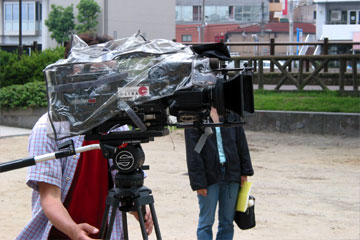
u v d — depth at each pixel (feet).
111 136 8.19
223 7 236.63
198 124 8.18
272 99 48.62
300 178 28.27
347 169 30.94
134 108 8.03
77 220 9.08
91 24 156.35
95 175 9.16
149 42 8.34
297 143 40.29
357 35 180.34
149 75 7.98
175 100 8.02
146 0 169.37
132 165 8.23
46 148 8.77
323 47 53.78
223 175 15.11
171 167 30.17
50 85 8.05
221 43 8.25
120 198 8.45
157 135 8.18
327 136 43.21
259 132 45.57
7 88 46.50
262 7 215.72
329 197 24.29
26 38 181.37
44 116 9.11
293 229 19.48
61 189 9.01
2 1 180.65
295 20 240.53
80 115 8.01
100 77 7.97
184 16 234.58
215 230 19.56
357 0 179.42
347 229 19.58
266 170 30.22
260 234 18.84
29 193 23.90
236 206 15.35
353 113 43.98
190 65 8.00
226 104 7.99
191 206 22.15
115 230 9.21
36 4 179.42
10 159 31.30
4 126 45.29
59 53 50.29
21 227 19.12
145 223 9.32
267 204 22.81
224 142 15.05
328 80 55.77
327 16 183.32
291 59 53.06
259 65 54.19
